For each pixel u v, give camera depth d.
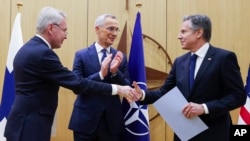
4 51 3.28
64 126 3.28
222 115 1.88
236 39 3.43
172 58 3.38
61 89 3.29
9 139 1.83
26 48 1.90
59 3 3.32
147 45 3.36
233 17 3.40
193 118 1.83
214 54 1.90
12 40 2.79
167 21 3.38
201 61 1.93
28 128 1.79
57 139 3.27
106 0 3.35
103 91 2.04
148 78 3.32
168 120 1.88
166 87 2.16
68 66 3.30
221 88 1.87
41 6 3.30
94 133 2.25
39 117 1.83
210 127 1.85
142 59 2.62
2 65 3.26
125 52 3.23
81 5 3.33
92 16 3.33
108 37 2.40
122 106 2.58
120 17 3.35
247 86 2.94
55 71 1.88
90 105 2.26
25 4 3.29
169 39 3.38
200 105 1.80
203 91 1.86
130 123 2.56
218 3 3.43
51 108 1.91
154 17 3.37
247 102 2.87
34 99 1.83
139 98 2.16
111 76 2.29
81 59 2.38
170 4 3.39
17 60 1.90
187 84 1.92
